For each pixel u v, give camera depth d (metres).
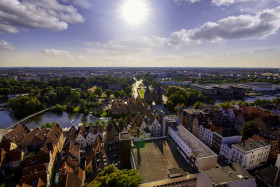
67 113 168.12
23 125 102.06
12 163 72.50
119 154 80.50
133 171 55.12
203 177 51.00
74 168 67.56
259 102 173.00
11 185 64.06
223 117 117.06
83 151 89.12
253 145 73.94
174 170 57.16
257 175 67.81
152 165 63.22
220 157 83.00
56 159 82.94
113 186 50.38
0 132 119.25
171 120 90.50
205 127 96.56
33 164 67.69
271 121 103.44
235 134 83.38
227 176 50.12
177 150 74.06
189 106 190.12
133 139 81.62
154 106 188.50
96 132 99.44
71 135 93.44
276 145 77.25
